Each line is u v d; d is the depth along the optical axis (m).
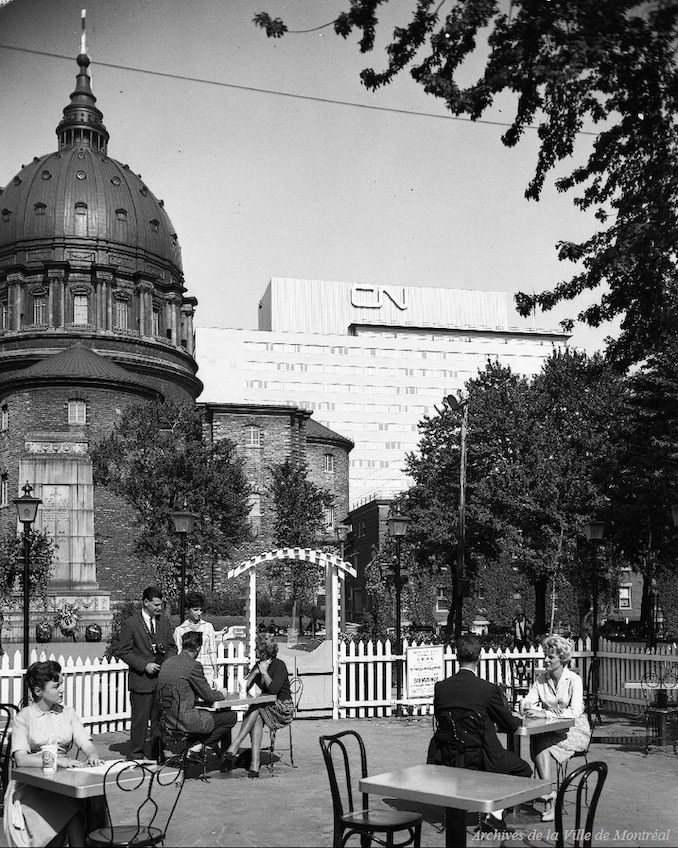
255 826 9.10
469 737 8.90
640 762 12.96
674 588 52.91
